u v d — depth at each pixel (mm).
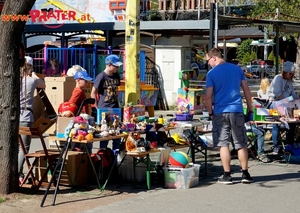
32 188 7688
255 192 7781
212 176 8984
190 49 18672
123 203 7105
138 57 11188
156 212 6684
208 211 6738
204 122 9383
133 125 8211
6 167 7367
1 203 7043
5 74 7266
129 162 8453
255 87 20203
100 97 9148
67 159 8008
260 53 36594
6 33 7207
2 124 7328
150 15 18906
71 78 12328
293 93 10570
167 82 18438
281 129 10820
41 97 8125
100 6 20047
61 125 7664
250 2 20781
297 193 7734
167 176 8078
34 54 18500
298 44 28031
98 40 22281
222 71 8281
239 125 8266
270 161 10328
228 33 27250
